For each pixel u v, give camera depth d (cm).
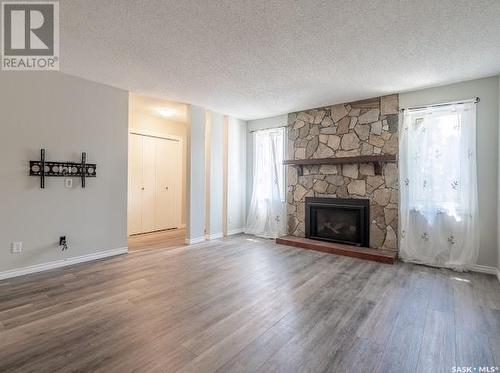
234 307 234
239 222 573
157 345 178
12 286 274
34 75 317
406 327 204
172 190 632
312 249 434
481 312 228
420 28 227
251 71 321
